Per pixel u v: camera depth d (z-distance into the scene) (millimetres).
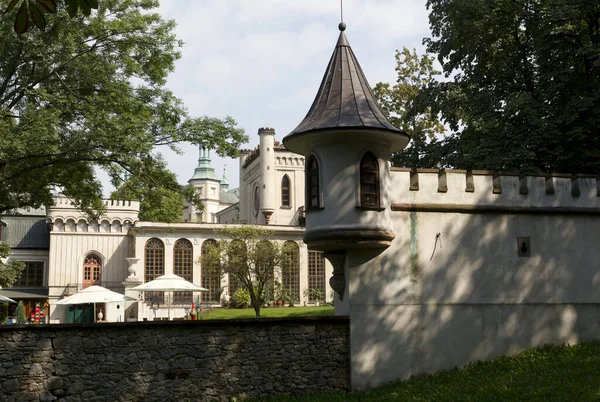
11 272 29828
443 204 16656
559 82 23844
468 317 16469
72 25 23000
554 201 17562
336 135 15625
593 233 17797
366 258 15984
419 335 16062
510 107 22531
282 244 51219
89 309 50406
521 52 25531
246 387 14906
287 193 66375
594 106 22094
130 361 14281
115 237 54750
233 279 51750
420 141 27578
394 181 16438
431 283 16328
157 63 24922
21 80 23109
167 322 14594
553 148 22750
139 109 23984
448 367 16141
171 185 24172
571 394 12766
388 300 15977
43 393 13672
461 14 24859
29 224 58156
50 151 20516
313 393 15250
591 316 17375
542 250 17266
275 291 51250
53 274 52969
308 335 15461
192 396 14555
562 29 22594
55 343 13867
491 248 16891
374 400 14086
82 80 23703
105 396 14031
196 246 52406
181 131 23531
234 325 15023
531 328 16875
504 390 13562
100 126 21391
